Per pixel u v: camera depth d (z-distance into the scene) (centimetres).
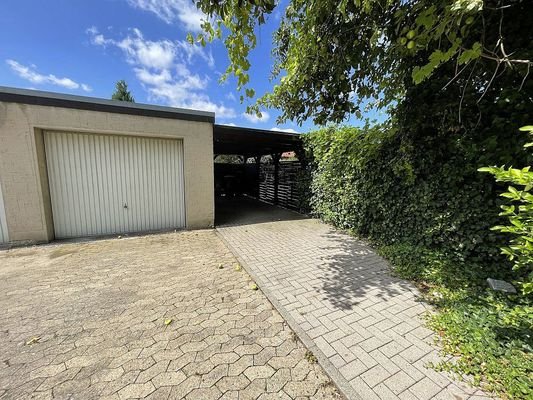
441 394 155
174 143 581
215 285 312
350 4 270
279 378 172
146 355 192
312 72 345
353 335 214
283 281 321
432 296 275
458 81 302
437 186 352
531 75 239
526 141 244
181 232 578
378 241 473
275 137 738
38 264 376
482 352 182
